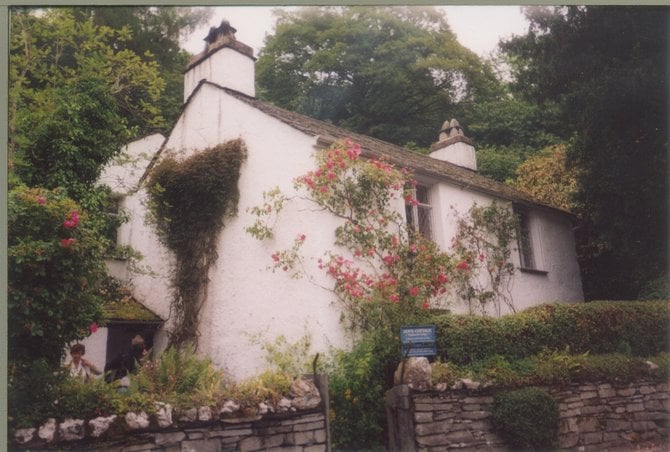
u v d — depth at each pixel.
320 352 8.41
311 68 18.48
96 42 9.89
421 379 6.52
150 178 11.16
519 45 12.15
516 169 18.16
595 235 14.25
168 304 11.04
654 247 11.19
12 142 7.34
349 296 8.71
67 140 7.55
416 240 9.50
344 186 9.24
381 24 19.09
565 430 7.06
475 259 11.04
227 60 11.60
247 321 9.54
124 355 9.90
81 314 5.46
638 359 8.22
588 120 10.88
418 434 6.30
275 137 10.05
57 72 9.20
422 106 19.58
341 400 7.27
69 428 4.39
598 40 10.79
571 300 13.65
